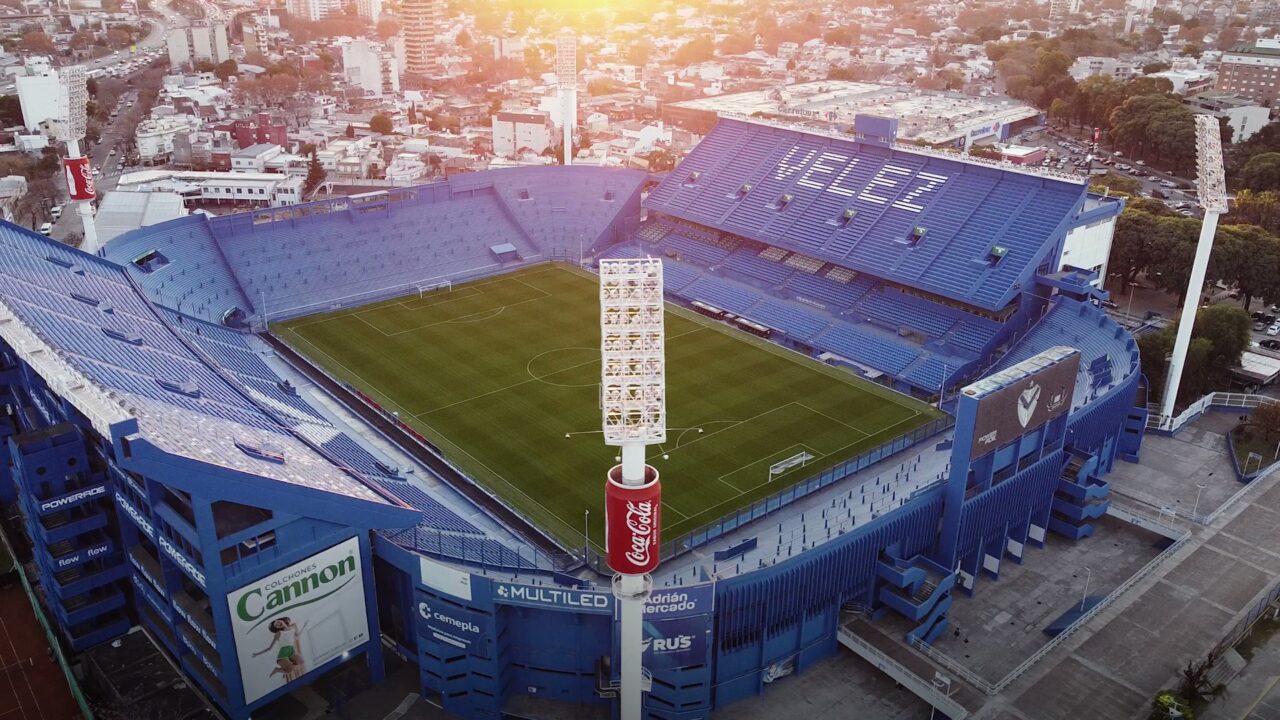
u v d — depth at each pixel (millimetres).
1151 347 147625
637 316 67938
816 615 91938
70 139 153125
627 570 71125
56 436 90875
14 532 112062
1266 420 132625
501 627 85500
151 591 91375
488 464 118000
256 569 78438
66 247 133500
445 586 83938
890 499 107875
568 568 96062
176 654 89500
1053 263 150375
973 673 90125
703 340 157750
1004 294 143500
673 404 135250
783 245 173000
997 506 101500
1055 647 93125
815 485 112062
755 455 121625
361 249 179125
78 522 91250
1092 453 115812
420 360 148250
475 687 86875
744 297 169500
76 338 101750
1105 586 103812
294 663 83500
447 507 106938
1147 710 85062
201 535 74500
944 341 147500
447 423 128500
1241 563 106875
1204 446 133250
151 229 160375
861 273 165250
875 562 94438
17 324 95125
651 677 83875
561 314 166625
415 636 91812
